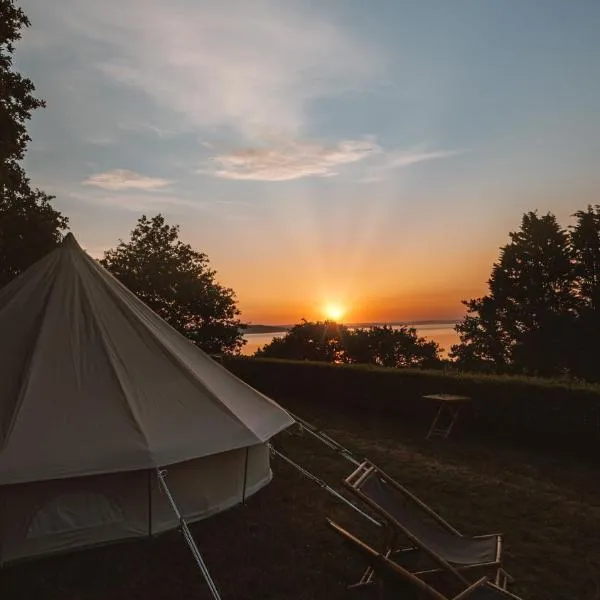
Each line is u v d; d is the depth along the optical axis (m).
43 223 20.09
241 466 6.32
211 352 26.39
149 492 5.24
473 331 32.22
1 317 6.03
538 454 9.18
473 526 5.93
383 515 4.25
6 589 4.35
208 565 4.84
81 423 5.04
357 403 13.32
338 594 4.39
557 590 4.54
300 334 34.84
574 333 27.38
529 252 30.28
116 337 6.11
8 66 14.70
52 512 4.82
